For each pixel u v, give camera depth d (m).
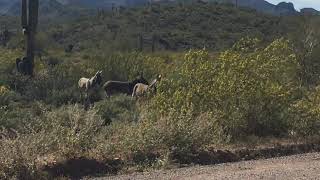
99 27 128.88
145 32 120.75
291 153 20.00
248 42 23.67
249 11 145.50
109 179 15.09
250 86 21.75
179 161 17.69
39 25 144.12
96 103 28.80
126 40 87.69
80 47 102.94
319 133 22.11
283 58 23.31
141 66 43.22
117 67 42.81
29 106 29.41
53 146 16.48
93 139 17.48
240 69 22.08
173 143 18.19
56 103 31.47
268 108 22.11
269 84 22.23
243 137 21.19
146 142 17.72
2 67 41.94
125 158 17.19
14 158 14.96
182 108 20.23
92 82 35.53
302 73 29.92
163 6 149.62
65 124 18.48
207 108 21.52
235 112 21.58
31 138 16.12
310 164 16.81
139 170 16.44
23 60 39.16
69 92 33.66
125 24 130.50
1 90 31.16
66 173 15.70
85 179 15.37
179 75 22.92
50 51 87.38
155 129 18.17
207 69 22.42
